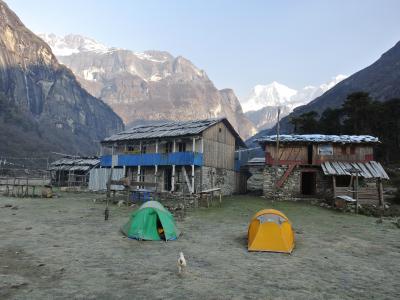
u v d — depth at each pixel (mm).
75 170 45062
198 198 26859
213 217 20391
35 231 14891
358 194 25734
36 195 31359
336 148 29719
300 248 13242
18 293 7887
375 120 47750
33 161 91312
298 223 18859
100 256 11250
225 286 8797
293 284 9125
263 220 13195
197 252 12180
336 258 11914
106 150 69938
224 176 36594
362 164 28688
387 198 28656
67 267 9961
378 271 10531
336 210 24672
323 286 9047
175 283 8898
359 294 8539
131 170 37281
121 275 9422
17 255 11023
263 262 11172
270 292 8477
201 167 32750
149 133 36906
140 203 26422
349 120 50344
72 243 12898
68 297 7773
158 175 35281
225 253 12195
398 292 8750
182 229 16422
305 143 30375
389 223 19625
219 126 36219
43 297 7711
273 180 30703
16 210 21438
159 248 12586
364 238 15336
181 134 32875
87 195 34656
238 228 16984
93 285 8586
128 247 12586
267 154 30953
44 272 9461
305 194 33125
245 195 36312
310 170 30062
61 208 23016
